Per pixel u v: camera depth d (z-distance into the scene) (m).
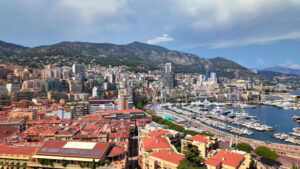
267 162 144.88
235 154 109.31
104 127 173.25
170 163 101.19
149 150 120.75
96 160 97.38
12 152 105.50
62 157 101.00
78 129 176.50
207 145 128.12
